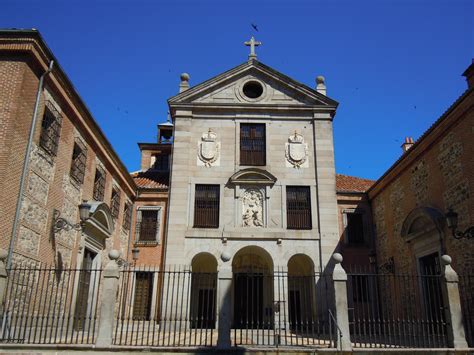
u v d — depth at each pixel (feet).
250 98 82.53
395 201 72.28
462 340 39.96
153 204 84.23
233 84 83.05
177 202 75.15
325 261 72.69
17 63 44.91
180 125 79.61
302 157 78.64
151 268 78.95
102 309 38.86
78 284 57.11
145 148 105.09
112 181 72.79
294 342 49.60
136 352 37.42
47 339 45.24
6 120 42.88
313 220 75.41
